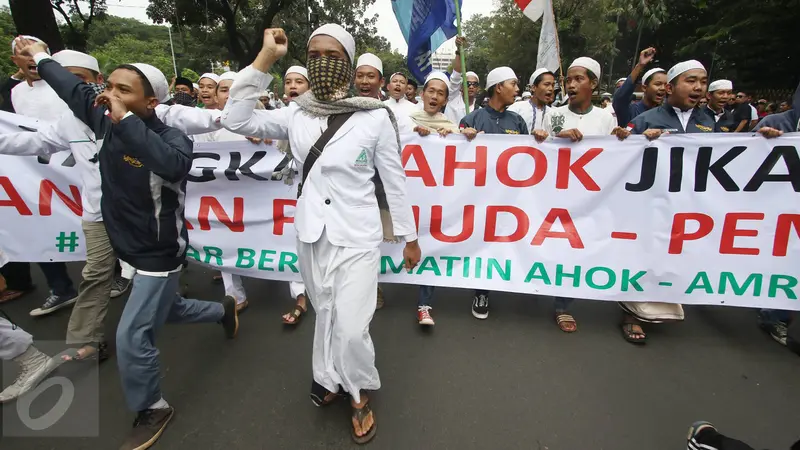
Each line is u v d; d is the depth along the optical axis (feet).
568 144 9.82
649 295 9.80
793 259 9.30
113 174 6.45
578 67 10.70
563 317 10.28
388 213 7.08
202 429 7.11
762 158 9.17
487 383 8.25
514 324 10.45
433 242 10.52
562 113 11.24
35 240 10.98
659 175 9.61
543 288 10.19
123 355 6.52
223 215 10.91
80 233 11.06
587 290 10.03
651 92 12.73
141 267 6.67
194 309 8.52
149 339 6.87
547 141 9.89
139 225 6.54
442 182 10.33
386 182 6.70
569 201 10.02
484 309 10.68
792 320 9.89
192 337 9.80
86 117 7.04
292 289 10.59
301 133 6.43
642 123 10.43
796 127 10.42
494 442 6.86
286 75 11.56
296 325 10.40
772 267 9.41
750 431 7.11
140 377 6.65
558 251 10.12
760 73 61.82
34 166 10.87
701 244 9.60
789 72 59.06
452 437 6.95
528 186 10.12
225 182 10.84
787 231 9.25
